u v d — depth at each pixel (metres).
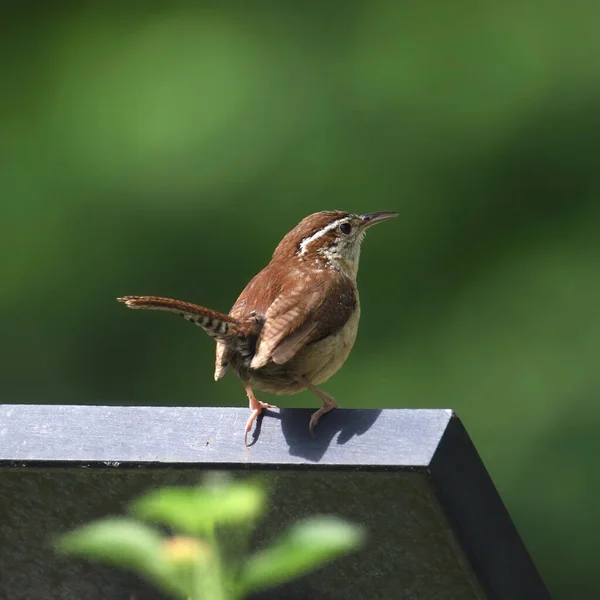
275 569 4.03
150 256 13.44
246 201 13.45
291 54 13.93
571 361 12.78
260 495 4.64
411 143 13.61
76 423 5.23
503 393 12.76
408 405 12.83
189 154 13.65
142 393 13.34
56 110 14.02
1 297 13.54
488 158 13.59
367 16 14.05
